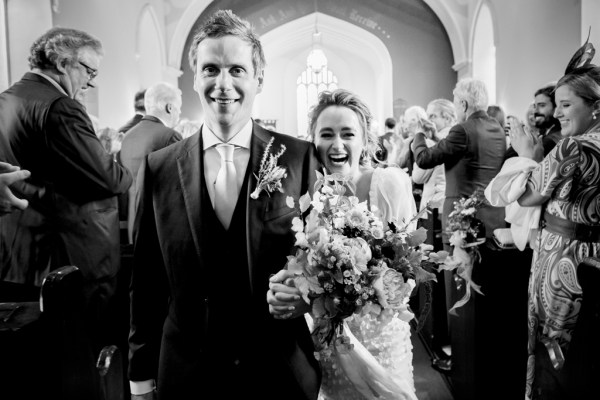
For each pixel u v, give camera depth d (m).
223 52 1.49
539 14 9.21
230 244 1.53
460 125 4.10
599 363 1.62
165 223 1.54
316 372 1.58
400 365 1.98
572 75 2.51
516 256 3.16
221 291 1.51
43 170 2.86
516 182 2.66
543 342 2.23
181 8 14.26
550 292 2.61
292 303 1.44
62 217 2.91
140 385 1.66
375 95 20.67
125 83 10.99
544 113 3.68
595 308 1.64
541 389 2.22
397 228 1.63
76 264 2.96
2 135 2.80
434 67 15.41
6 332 1.43
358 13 15.63
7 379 1.43
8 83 6.17
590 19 6.92
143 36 13.06
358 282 1.45
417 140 4.31
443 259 1.62
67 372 1.58
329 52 20.62
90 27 8.81
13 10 6.22
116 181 3.03
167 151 1.62
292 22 15.90
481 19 13.39
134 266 1.63
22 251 2.86
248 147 1.58
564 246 2.55
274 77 20.92
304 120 21.06
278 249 1.52
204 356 1.50
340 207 1.56
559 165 2.45
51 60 2.98
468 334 3.39
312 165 1.65
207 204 1.54
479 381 3.20
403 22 15.45
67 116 2.85
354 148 2.14
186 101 14.98
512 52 10.80
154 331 1.66
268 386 1.50
